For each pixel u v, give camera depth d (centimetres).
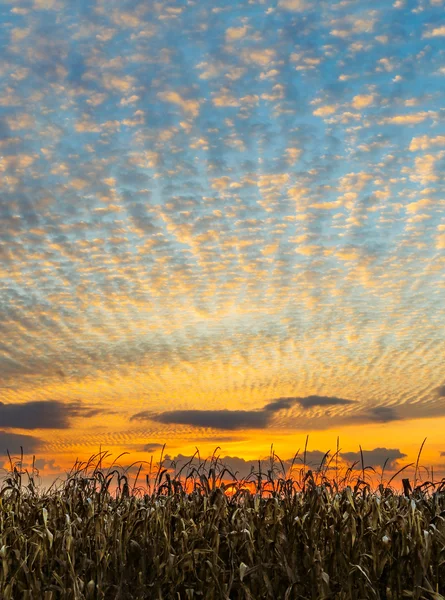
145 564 600
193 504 696
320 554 584
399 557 562
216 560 583
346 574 571
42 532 614
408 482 695
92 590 568
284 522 639
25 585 578
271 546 613
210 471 738
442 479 691
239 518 666
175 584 583
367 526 610
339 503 669
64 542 606
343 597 541
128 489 745
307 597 566
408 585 559
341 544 588
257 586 582
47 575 610
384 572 557
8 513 701
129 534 621
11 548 605
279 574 586
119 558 610
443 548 552
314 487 656
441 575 565
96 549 615
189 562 584
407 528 590
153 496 723
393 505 679
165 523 641
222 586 575
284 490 701
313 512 616
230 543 605
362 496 682
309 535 608
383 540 558
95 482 751
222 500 667
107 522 661
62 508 718
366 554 566
